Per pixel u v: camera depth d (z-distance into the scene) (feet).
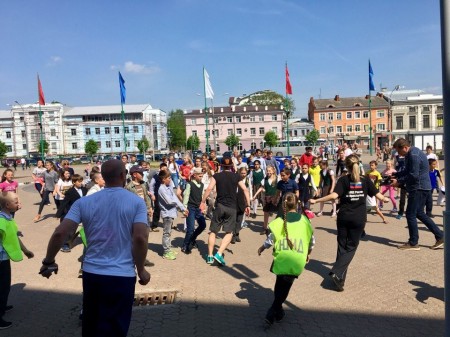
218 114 298.97
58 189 35.14
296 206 15.84
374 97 294.46
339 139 288.10
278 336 14.39
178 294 18.85
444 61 10.86
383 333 14.43
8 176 37.27
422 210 25.27
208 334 14.70
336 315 16.06
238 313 16.53
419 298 17.54
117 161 11.39
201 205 24.86
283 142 200.23
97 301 10.30
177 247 28.53
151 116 313.12
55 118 304.09
